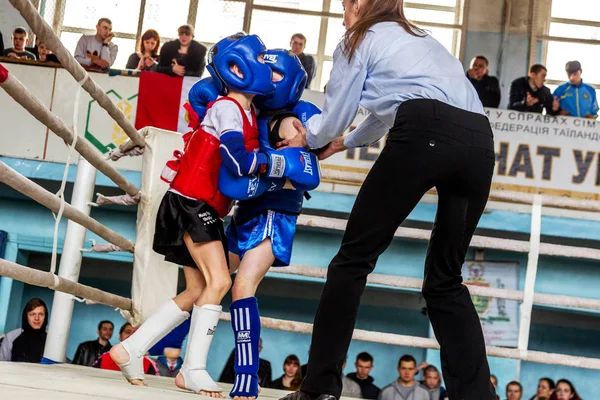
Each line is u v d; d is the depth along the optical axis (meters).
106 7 7.85
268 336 7.43
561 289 6.74
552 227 6.45
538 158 6.53
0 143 6.65
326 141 2.13
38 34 1.96
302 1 8.00
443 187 1.93
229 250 2.54
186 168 2.39
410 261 6.78
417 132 1.81
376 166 1.88
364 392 6.30
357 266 1.90
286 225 2.42
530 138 6.56
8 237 6.95
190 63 6.71
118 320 7.45
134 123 6.61
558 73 7.88
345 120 1.99
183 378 2.33
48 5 7.81
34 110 2.13
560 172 6.50
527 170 6.53
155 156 3.31
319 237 6.80
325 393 1.87
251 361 2.31
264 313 7.50
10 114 6.67
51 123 2.28
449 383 1.96
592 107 6.77
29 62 6.73
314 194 6.50
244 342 2.32
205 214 2.35
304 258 6.78
